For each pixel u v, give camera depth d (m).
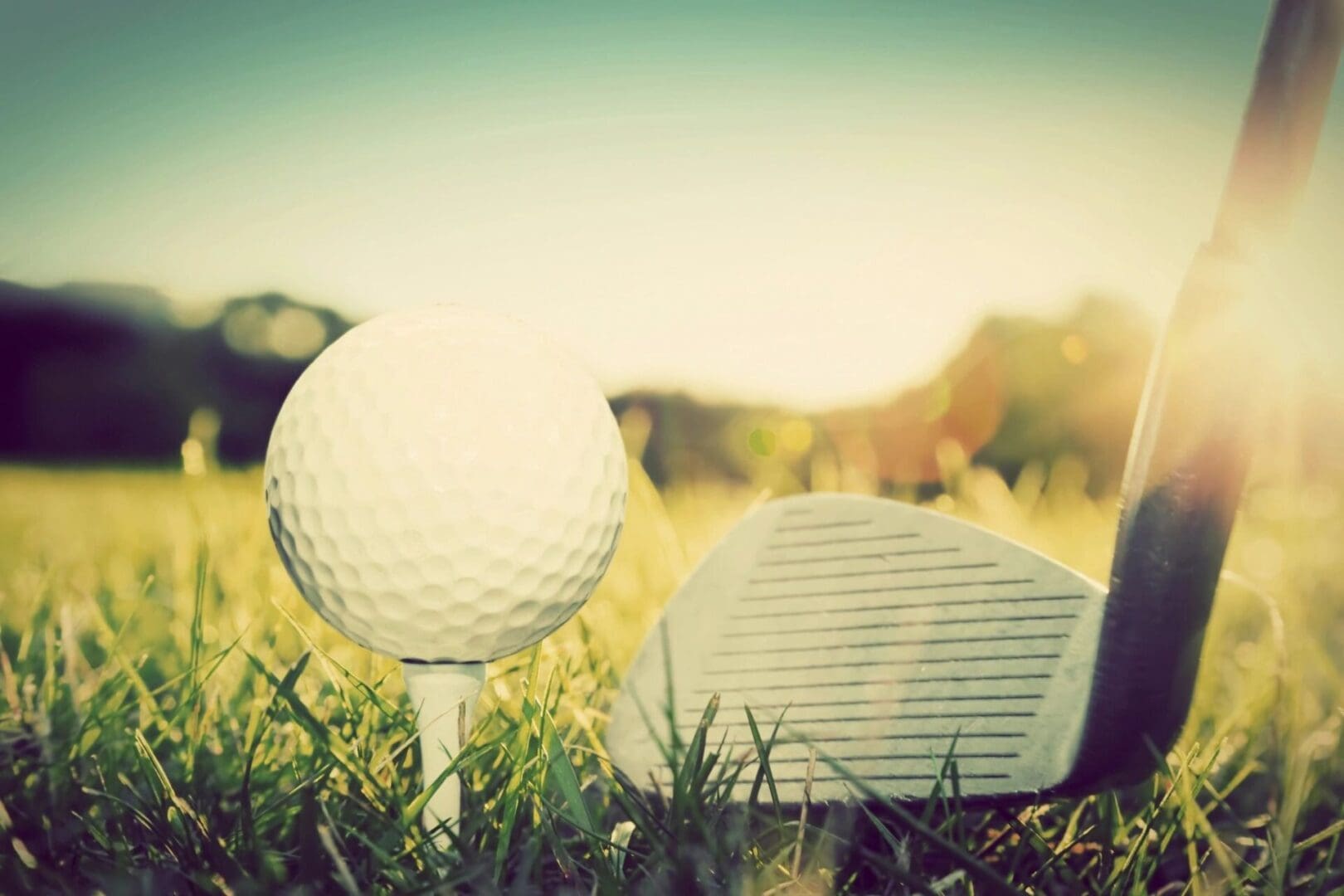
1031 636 0.17
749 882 0.15
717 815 0.16
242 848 0.16
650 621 0.27
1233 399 0.15
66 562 0.32
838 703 0.18
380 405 0.17
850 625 0.19
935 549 0.18
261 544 0.27
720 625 0.19
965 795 0.17
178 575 0.26
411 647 0.17
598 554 0.18
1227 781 0.20
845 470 0.39
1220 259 0.15
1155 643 0.15
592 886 0.16
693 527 0.41
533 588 0.17
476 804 0.17
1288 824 0.16
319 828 0.15
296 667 0.17
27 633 0.22
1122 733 0.16
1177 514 0.15
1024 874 0.17
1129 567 0.15
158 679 0.23
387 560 0.17
